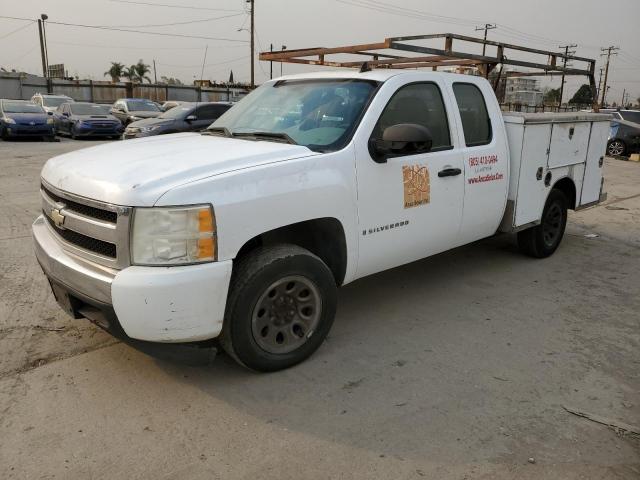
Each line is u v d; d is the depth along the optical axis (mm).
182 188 2854
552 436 2885
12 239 6219
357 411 3072
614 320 4422
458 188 4410
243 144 3633
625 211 8945
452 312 4484
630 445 2828
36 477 2508
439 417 3031
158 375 3391
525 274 5492
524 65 5430
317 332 3562
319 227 3600
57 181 3303
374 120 3781
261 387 3287
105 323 3035
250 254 3264
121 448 2719
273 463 2641
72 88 39406
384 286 5047
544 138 5285
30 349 3668
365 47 4473
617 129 17625
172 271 2830
